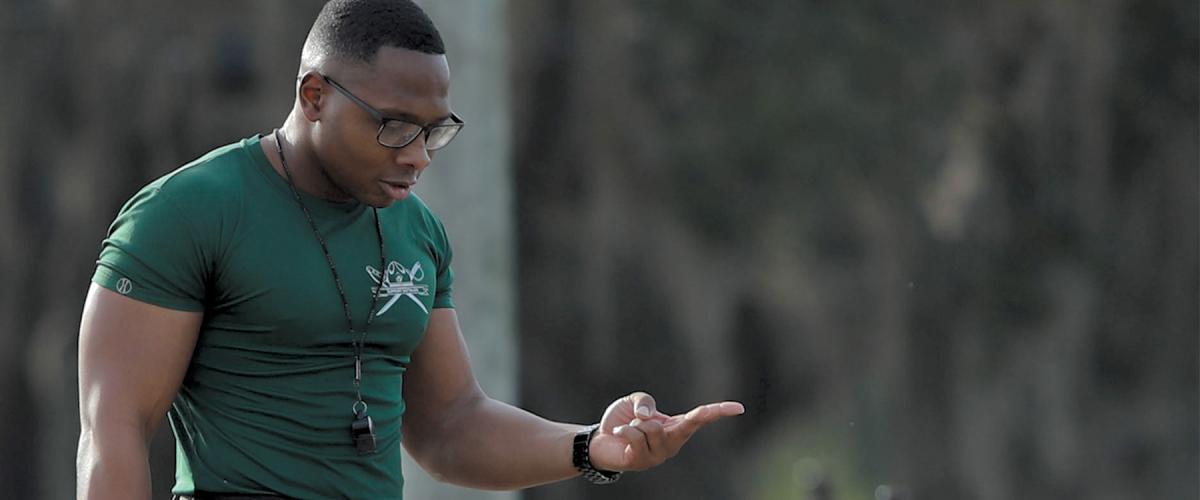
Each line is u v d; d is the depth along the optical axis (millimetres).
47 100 77875
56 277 78375
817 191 82750
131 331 12477
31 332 79062
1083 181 87250
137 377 12469
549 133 80125
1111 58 86562
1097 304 88250
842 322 85000
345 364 13094
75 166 77500
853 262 84125
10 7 78000
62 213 78062
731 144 81250
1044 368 87250
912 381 86250
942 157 85062
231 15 75938
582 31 79812
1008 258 86250
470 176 27562
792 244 82938
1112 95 87000
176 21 76812
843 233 83812
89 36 77688
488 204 27734
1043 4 85500
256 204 12859
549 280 80625
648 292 81312
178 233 12539
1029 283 86750
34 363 79250
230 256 12680
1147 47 87750
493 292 27828
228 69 75188
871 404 86562
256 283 12727
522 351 80312
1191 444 89688
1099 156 87312
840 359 85500
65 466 80938
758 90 81312
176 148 76875
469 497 26453
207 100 76188
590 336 80750
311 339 12930
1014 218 86625
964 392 86625
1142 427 89312
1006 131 85938
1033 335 87125
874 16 83250
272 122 73125
